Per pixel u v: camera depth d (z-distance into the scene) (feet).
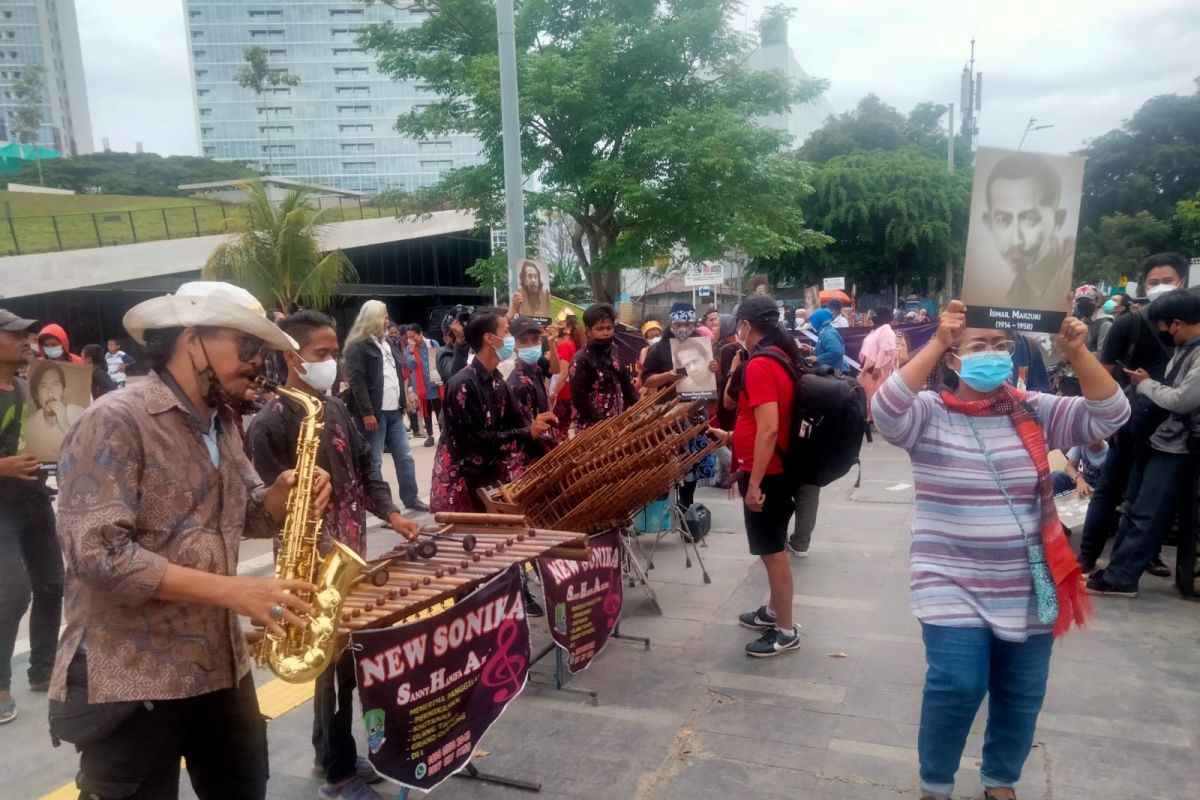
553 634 12.46
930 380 12.62
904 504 24.99
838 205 103.60
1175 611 15.83
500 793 10.49
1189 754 10.81
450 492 14.93
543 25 58.29
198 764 7.64
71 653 6.64
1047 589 8.80
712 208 53.62
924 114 141.18
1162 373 16.39
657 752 11.34
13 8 487.20
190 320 6.68
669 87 57.82
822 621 15.79
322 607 7.03
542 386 18.12
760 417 13.17
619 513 13.82
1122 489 17.15
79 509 6.15
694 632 15.60
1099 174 129.80
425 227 109.09
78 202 117.29
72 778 11.21
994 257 8.72
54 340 23.63
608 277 61.21
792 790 10.31
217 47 427.74
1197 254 97.04
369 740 8.11
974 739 11.39
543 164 58.29
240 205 68.28
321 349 10.38
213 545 6.88
